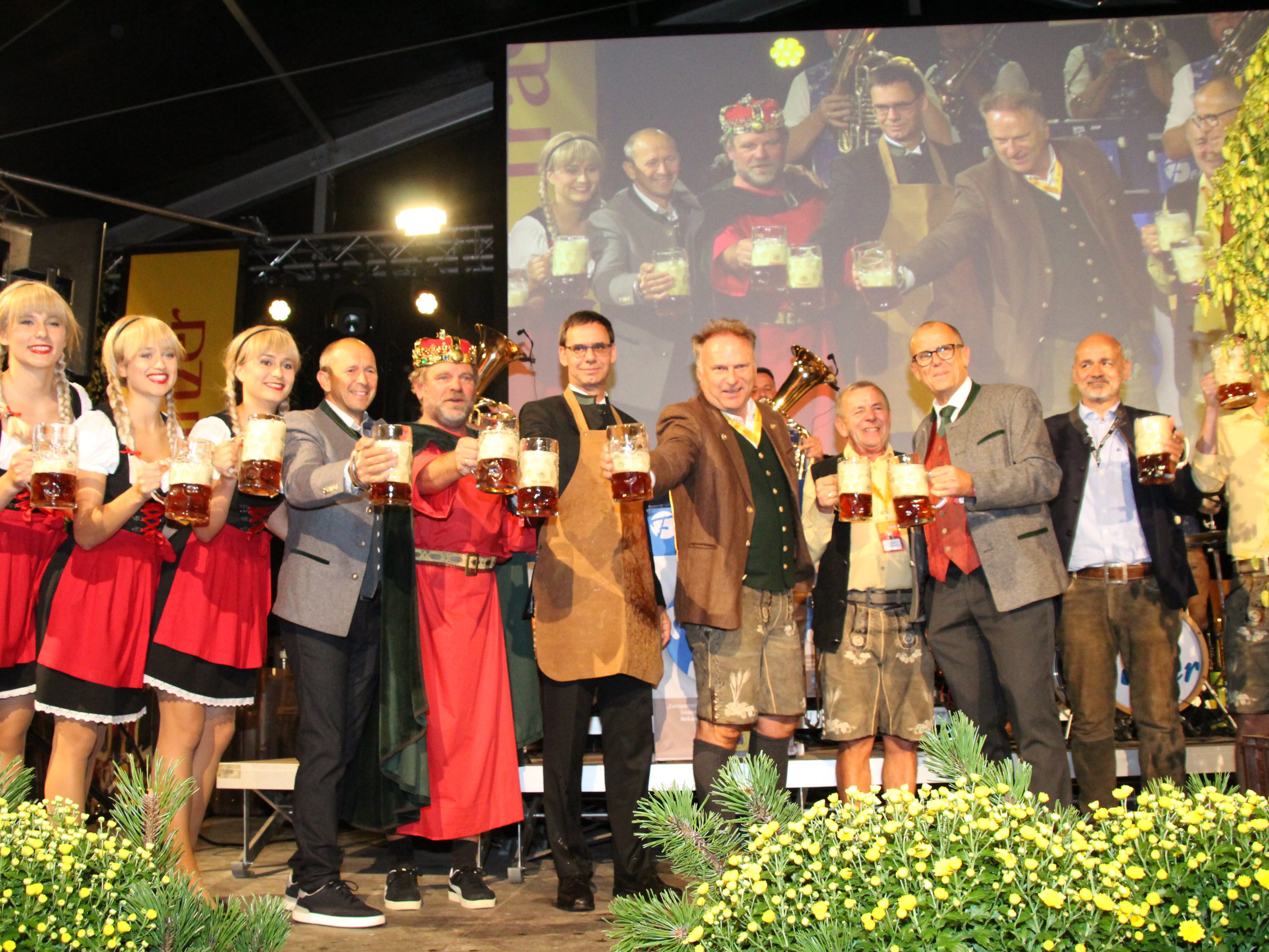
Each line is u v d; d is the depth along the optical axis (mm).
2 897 1312
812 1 8164
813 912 1197
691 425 3102
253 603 3143
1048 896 1135
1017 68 6043
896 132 6047
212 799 5113
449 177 9539
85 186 8523
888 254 5957
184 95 7734
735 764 1483
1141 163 5938
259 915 1441
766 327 5953
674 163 6105
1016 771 1418
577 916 3023
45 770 3982
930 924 1163
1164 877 1204
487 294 8773
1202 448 3670
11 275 5293
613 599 3084
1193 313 5785
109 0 6441
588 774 3979
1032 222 5934
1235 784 4004
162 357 2984
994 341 5863
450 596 3350
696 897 1365
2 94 7117
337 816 3072
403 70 8336
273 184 9320
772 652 3045
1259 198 3564
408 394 8789
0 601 2697
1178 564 3484
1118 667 4430
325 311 8680
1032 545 3215
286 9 7105
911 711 3418
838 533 3496
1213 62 5965
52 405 2900
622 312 6016
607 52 6223
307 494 2932
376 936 2809
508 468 2600
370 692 3285
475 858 3330
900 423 5840
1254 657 3648
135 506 2646
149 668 2918
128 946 1310
